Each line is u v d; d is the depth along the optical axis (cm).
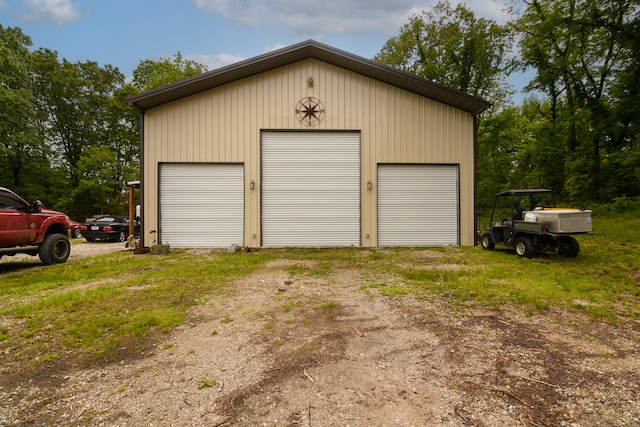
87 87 2556
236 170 1002
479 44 1975
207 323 359
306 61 1000
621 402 212
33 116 2036
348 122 1007
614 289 484
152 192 986
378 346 298
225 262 747
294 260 777
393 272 623
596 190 1564
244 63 937
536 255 788
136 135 2705
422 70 2127
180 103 984
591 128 1567
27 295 479
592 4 1380
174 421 196
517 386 232
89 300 437
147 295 465
